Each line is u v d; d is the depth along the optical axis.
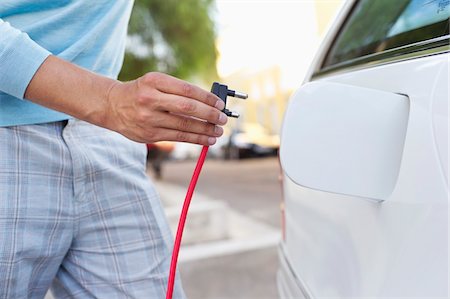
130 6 0.97
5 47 0.69
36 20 0.82
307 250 0.97
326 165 0.64
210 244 3.08
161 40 7.84
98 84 0.71
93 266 0.94
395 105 0.64
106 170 0.91
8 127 0.80
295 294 1.01
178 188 7.36
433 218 0.57
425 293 0.58
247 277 2.51
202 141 0.69
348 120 0.64
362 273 0.72
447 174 0.55
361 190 0.64
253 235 3.56
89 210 0.90
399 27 0.91
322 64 1.31
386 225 0.65
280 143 0.64
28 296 0.89
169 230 1.04
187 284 2.46
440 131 0.57
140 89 0.65
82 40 0.85
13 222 0.80
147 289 0.96
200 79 8.52
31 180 0.82
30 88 0.71
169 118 0.66
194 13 7.91
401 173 0.62
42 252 0.85
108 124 0.70
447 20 0.73
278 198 5.57
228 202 5.46
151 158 9.10
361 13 1.19
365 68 0.86
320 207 0.90
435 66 0.60
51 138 0.84
